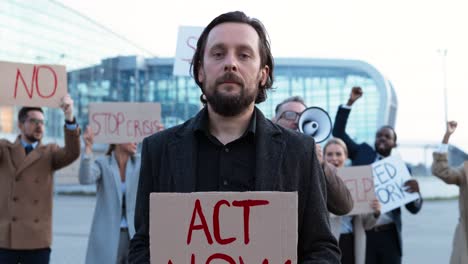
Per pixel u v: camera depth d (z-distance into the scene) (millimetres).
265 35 2057
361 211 4785
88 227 12992
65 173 34344
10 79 4812
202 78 2053
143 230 1975
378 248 5211
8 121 34344
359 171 4832
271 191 1740
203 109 2045
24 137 4906
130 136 5148
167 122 42625
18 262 4699
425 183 30469
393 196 5293
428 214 18156
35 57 47219
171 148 1989
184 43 5742
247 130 1958
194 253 1705
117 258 4793
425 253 9883
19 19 45375
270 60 2104
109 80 44812
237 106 1884
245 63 1901
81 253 9320
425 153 33594
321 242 1934
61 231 12148
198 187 1927
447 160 5164
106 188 4938
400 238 5320
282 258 1687
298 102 3768
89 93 45281
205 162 1961
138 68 44094
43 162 4828
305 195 1958
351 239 4805
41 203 4777
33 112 4848
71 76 45188
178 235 1709
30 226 4680
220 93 1871
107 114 5164
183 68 5715
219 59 1911
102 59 45094
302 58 41000
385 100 40625
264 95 2156
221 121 1988
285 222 1691
